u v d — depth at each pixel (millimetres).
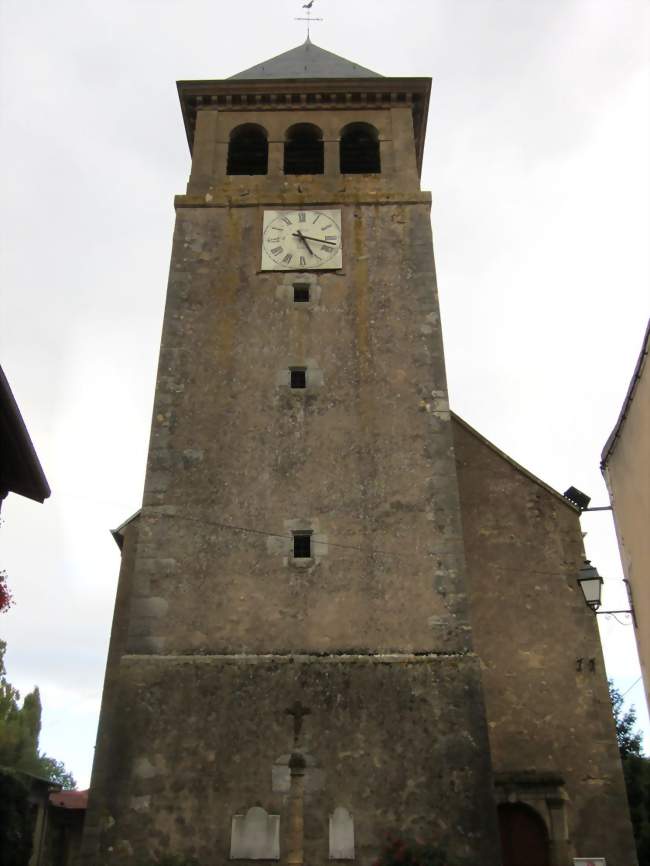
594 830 13750
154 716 12148
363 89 19812
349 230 17266
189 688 12367
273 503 14031
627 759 21312
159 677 12445
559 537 16141
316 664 12586
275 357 15570
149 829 11422
